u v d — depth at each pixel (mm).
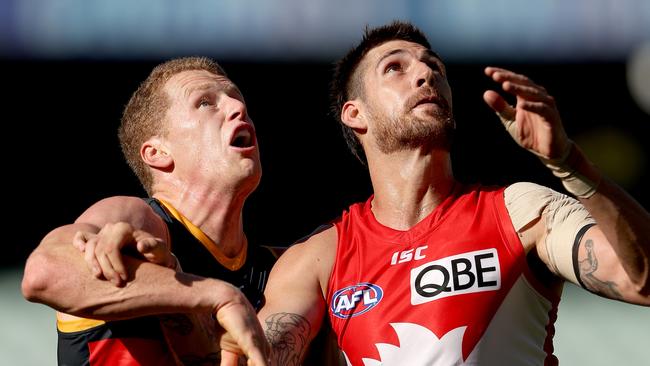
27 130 30203
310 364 13094
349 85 14359
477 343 11844
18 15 27281
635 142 33188
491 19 28594
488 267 12141
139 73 28641
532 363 12039
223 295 10133
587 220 11852
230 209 13594
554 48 28734
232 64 28078
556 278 12508
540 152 10578
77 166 31016
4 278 27391
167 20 27719
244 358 10898
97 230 11023
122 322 11938
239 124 13578
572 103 32062
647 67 28953
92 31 27547
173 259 10453
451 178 13453
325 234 13445
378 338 12148
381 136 13406
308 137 31734
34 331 23531
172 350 11375
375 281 12547
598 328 24547
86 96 29266
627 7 28750
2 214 30391
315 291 12914
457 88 30109
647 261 10859
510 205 12562
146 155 14023
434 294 12125
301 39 27734
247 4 27859
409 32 14570
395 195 13281
